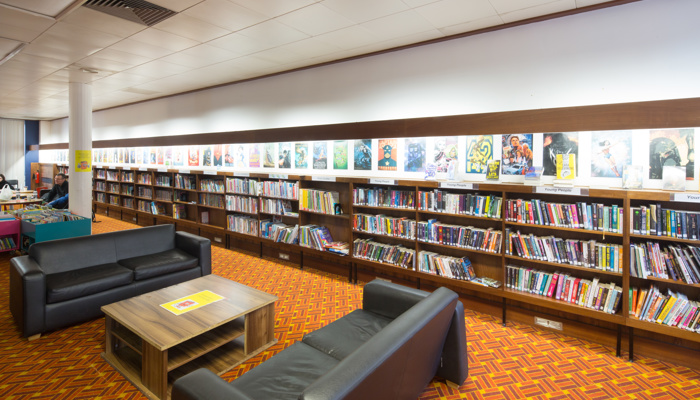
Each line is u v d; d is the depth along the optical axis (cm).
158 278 437
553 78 377
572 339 363
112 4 354
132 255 465
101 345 345
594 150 362
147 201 930
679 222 302
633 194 314
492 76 413
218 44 473
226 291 362
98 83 709
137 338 309
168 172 872
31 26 411
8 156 1379
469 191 437
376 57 509
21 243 609
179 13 374
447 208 427
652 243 320
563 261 358
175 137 823
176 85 729
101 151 1154
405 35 437
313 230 555
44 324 351
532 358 329
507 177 411
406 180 450
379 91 508
